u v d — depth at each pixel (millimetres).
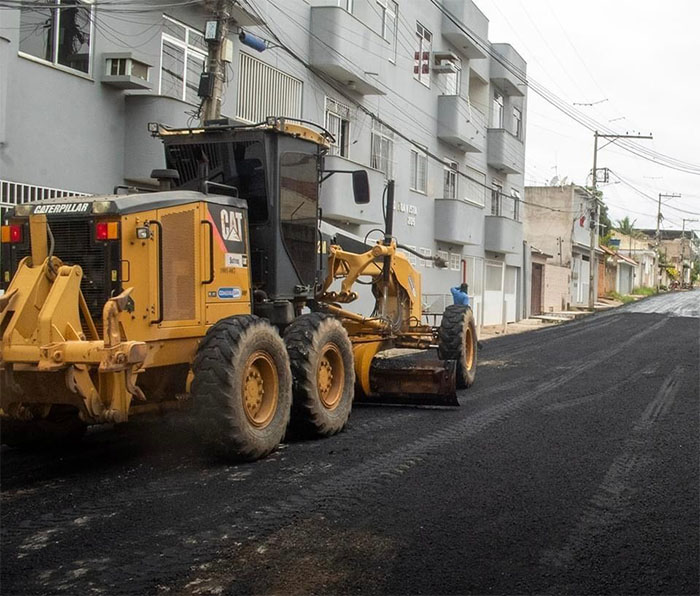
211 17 14773
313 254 9625
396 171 24109
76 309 6855
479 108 33000
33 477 7191
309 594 4598
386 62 22828
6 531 5645
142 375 7562
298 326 8797
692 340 23750
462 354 13047
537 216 48000
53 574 4867
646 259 85875
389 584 4754
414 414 10750
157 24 14133
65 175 12523
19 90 11664
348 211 19047
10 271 7395
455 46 28875
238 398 7355
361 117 21859
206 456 7934
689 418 10539
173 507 6227
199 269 7766
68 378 6590
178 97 14703
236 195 8883
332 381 9266
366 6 21250
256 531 5668
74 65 12773
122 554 5203
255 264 8859
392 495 6629
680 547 5480
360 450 8336
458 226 27203
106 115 13305
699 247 148875
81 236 7109
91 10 12859
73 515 6016
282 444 8602
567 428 9766
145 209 7195
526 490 6855
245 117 16797
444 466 7676
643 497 6699
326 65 19281
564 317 38281
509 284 35250
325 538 5543
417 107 25625
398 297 12672
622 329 28906
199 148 9023
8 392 6895
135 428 9422
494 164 33000
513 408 11281
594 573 4988
